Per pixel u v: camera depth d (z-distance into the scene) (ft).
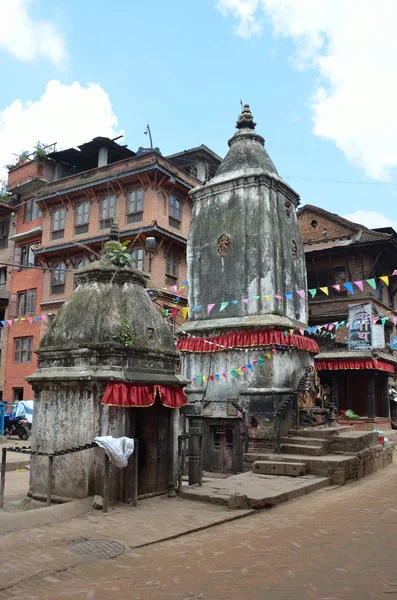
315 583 18.63
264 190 59.98
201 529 27.40
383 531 25.63
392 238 94.63
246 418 53.31
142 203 93.56
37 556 22.17
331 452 49.03
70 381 32.09
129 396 31.22
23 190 118.32
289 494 35.63
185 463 50.14
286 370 55.88
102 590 18.71
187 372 59.72
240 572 20.27
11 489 41.91
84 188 98.48
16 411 95.35
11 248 120.26
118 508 30.37
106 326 32.86
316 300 102.53
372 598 17.08
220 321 58.13
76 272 36.45
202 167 117.29
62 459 32.24
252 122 67.77
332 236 106.22
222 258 60.59
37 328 108.06
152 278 90.63
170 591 18.51
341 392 100.89
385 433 90.89
